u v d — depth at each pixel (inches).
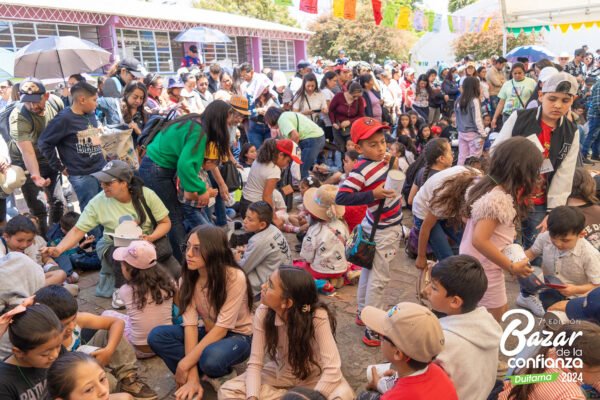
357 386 109.7
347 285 163.9
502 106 302.8
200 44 645.3
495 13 524.4
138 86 202.8
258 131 289.4
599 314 91.7
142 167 155.4
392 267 175.6
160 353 111.5
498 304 101.0
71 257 177.6
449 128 371.2
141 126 211.0
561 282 122.5
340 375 94.7
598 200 141.9
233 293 106.8
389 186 114.0
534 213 138.8
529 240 142.8
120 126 201.3
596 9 352.2
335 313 142.1
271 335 97.3
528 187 92.4
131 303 119.2
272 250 145.9
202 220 166.1
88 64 327.9
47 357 79.8
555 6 372.8
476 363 78.2
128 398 93.0
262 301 95.0
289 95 353.1
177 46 613.3
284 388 99.3
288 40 830.5
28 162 182.4
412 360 69.4
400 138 249.1
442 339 69.7
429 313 70.7
